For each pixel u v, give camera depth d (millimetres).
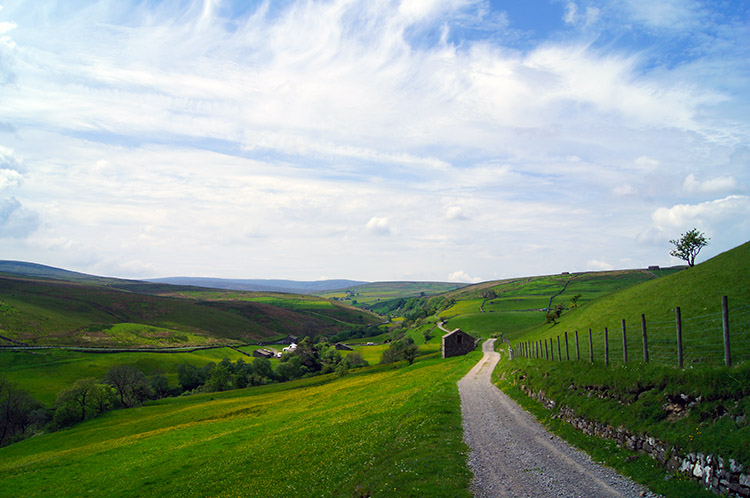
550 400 33562
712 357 28672
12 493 44188
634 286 87062
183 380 161500
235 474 34500
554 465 21438
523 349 76500
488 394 45938
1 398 118062
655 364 24391
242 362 181000
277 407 80875
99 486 41812
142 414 110500
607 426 23766
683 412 19609
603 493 17531
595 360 33000
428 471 21422
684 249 95500
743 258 55500
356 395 70500
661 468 18516
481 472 20953
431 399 43250
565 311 130750
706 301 49094
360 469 26047
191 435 63000
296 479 28875
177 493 33844
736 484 14734
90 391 116625
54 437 92250
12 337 188000
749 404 16625
